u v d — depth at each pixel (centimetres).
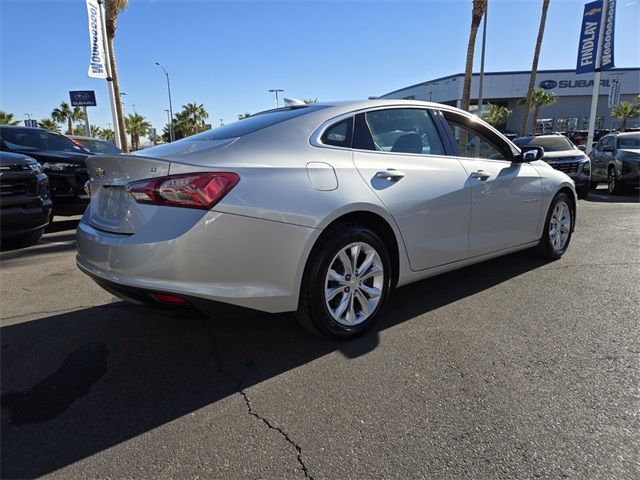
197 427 214
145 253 235
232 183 242
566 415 217
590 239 583
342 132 304
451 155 360
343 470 185
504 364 265
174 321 337
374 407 227
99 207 277
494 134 405
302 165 272
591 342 290
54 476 184
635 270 438
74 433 211
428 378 252
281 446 200
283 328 321
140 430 213
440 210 334
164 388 248
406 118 344
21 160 540
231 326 326
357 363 270
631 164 1075
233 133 291
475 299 369
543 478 178
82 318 346
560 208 473
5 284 434
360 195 284
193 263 234
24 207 537
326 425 213
